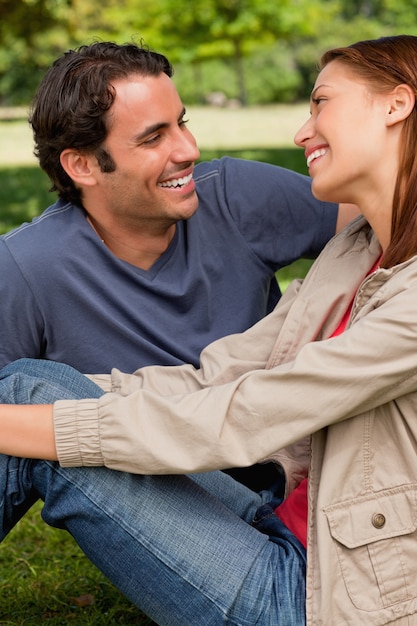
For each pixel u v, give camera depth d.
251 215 3.25
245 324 3.25
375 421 2.44
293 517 2.64
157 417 2.46
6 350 3.06
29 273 2.99
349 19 54.84
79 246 3.04
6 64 47.81
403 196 2.52
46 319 3.04
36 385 2.58
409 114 2.51
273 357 2.80
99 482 2.49
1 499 2.59
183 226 3.20
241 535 2.48
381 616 2.35
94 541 2.52
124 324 3.09
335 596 2.36
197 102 50.59
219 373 2.88
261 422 2.43
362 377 2.37
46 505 2.58
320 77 2.63
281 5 44.84
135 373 2.97
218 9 44.78
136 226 3.08
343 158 2.56
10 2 18.97
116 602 3.35
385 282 2.49
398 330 2.37
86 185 3.06
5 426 2.50
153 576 2.48
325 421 2.40
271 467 3.07
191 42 45.56
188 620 2.48
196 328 3.19
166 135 3.00
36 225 3.08
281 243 3.30
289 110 42.19
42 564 3.63
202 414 2.43
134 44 3.10
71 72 2.99
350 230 2.82
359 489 2.42
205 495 2.53
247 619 2.43
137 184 2.99
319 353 2.42
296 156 18.08
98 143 2.98
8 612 3.29
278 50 51.72
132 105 2.94
